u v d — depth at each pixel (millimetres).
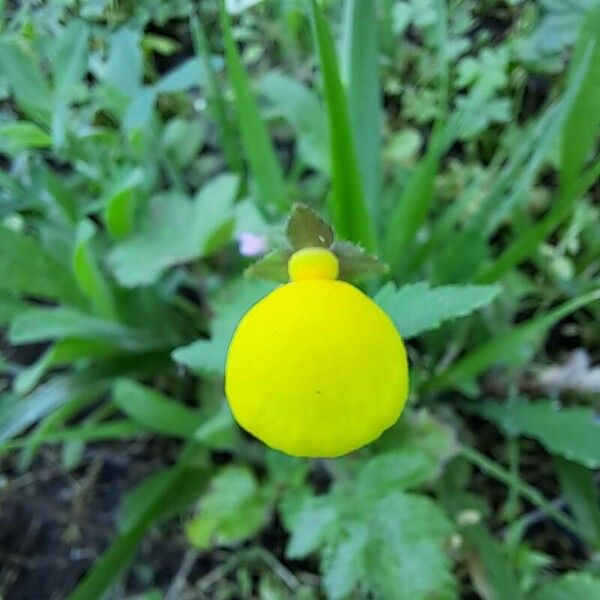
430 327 59
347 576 68
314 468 87
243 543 86
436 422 77
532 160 77
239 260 92
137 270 81
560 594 74
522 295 93
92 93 84
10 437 89
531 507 84
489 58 92
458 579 80
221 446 82
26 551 90
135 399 80
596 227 91
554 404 79
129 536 76
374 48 75
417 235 91
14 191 85
